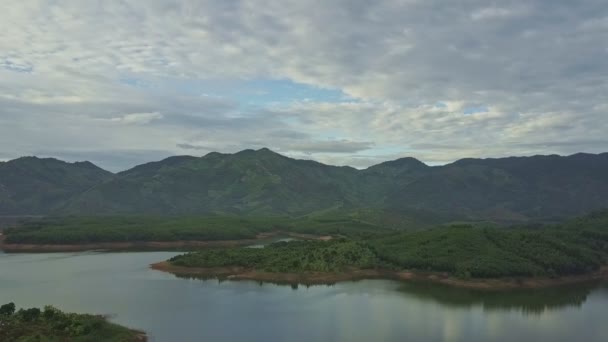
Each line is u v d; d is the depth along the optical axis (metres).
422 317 114.25
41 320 89.19
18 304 123.31
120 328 97.44
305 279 157.62
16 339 78.81
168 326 104.69
